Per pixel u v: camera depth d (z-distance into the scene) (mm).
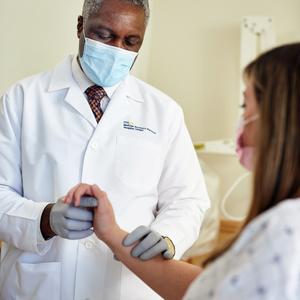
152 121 1410
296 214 655
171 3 3123
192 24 3107
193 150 1494
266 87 744
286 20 2963
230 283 632
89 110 1334
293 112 711
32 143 1314
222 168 3145
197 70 3139
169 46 3164
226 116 3123
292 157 714
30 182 1317
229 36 3053
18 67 1969
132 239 1109
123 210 1312
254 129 783
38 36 2068
